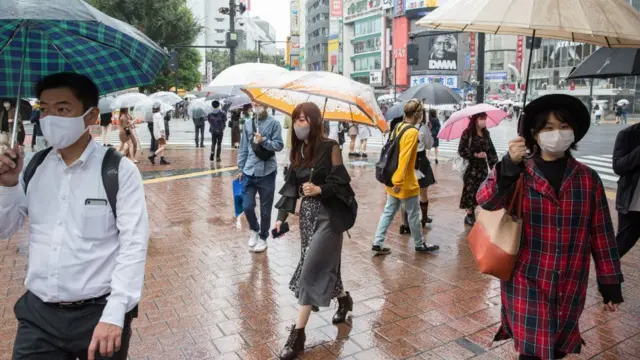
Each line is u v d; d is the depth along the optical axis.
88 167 2.23
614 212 8.59
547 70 56.69
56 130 2.09
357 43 91.44
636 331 4.12
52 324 2.21
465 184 7.44
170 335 4.05
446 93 10.05
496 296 4.88
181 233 7.18
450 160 16.72
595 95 50.19
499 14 2.39
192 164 14.77
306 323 3.96
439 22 2.56
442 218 8.17
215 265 5.79
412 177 6.00
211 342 3.95
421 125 7.38
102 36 2.35
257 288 5.08
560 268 2.60
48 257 2.18
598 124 39.72
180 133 29.52
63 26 2.31
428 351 3.81
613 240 2.67
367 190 10.66
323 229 3.83
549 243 2.61
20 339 2.23
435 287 5.11
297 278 4.00
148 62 2.60
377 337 4.04
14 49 2.61
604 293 2.69
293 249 6.39
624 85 49.31
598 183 2.65
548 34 2.80
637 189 4.43
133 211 2.24
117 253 2.26
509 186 2.57
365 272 5.55
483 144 7.17
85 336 2.21
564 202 2.58
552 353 2.56
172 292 4.96
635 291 4.99
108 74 2.75
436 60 73.38
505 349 3.83
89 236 2.20
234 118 19.08
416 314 4.47
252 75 6.06
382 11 82.06
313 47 115.69
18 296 4.84
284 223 4.29
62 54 2.65
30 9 1.75
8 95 2.68
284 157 15.90
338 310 4.31
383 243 6.38
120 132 13.63
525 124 2.64
